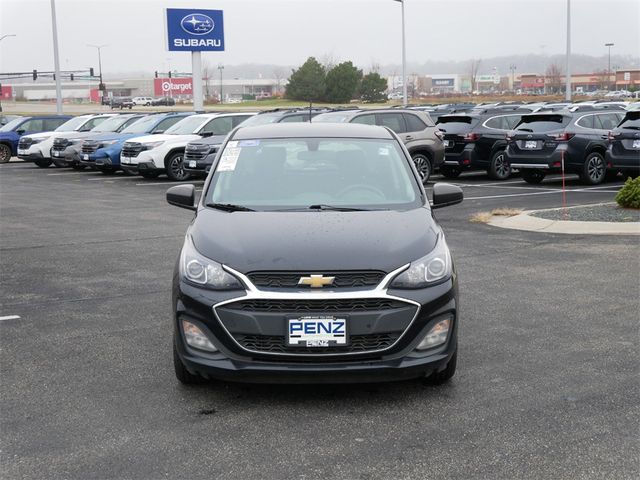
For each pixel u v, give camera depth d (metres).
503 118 20.47
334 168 6.23
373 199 5.91
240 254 4.91
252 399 5.09
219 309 4.76
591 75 161.00
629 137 17.14
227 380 4.83
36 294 8.11
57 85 44.03
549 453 4.22
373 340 4.76
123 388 5.30
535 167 18.06
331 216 5.49
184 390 5.26
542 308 7.29
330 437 4.48
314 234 5.12
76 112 87.62
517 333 6.49
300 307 4.69
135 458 4.22
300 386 5.33
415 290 4.82
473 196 16.27
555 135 17.78
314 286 4.69
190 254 5.08
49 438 4.49
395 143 6.63
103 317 7.14
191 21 42.41
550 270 8.93
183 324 4.93
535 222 12.20
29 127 30.64
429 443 4.37
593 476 3.95
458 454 4.22
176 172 21.95
